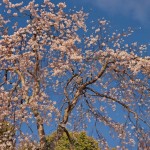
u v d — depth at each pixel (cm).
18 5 1364
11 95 1216
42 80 1255
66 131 1259
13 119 1188
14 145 1152
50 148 1197
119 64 1288
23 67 1257
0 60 1233
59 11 1382
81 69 1274
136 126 1253
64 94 1235
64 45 1255
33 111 1178
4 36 1251
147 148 1244
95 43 1320
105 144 1373
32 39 1311
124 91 1378
